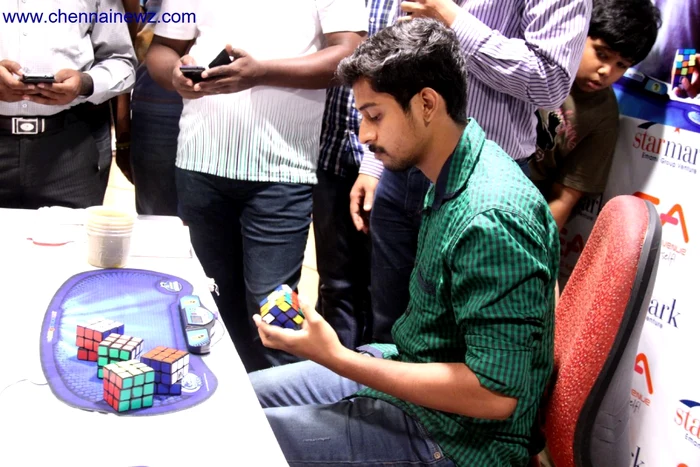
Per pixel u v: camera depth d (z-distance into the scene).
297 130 2.05
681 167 1.87
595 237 1.30
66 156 2.13
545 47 1.65
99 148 2.27
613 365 1.07
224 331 1.23
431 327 1.25
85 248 1.55
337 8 1.99
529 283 1.08
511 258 1.08
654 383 1.96
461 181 1.18
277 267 2.12
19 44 1.99
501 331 1.08
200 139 2.06
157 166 2.55
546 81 1.66
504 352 1.08
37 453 0.86
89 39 2.15
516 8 1.73
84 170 2.19
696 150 1.82
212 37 2.03
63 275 1.39
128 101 2.78
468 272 1.10
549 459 2.19
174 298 1.32
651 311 1.97
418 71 1.12
